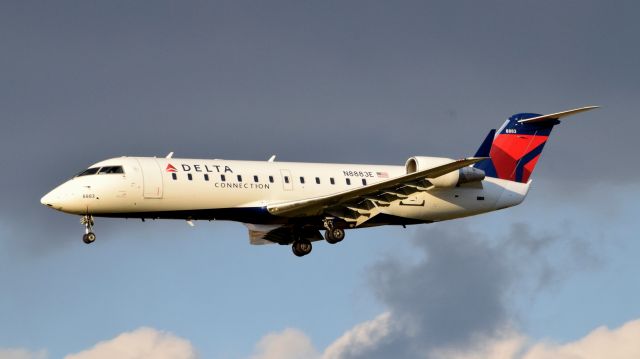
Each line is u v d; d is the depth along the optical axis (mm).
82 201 139750
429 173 139625
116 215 142625
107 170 141625
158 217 144250
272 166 150000
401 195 148125
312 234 157875
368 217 152125
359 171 154875
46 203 140125
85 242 142625
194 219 146750
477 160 134875
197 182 143750
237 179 146125
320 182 151250
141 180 141500
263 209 146750
